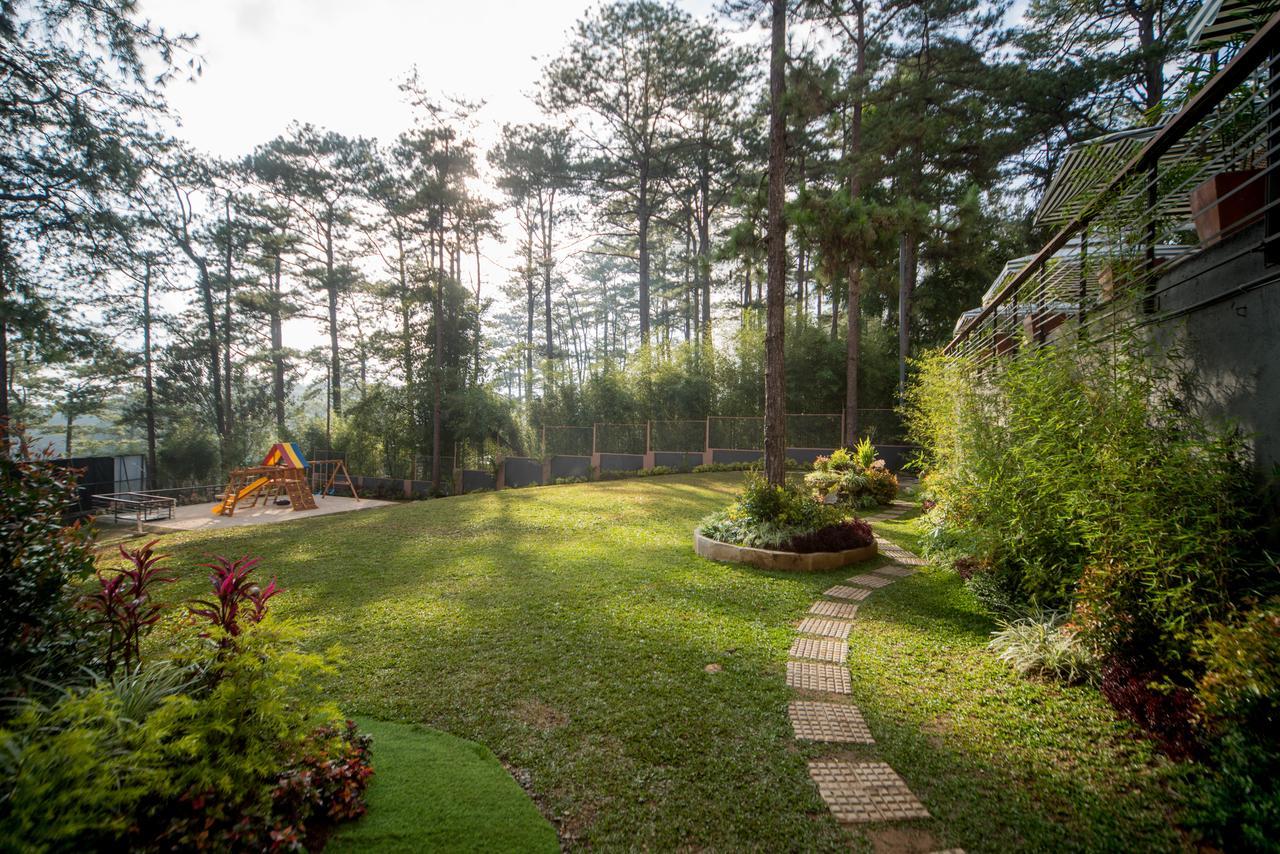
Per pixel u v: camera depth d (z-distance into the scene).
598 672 3.81
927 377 8.56
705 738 3.00
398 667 3.90
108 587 2.54
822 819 2.37
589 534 8.65
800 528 6.87
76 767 1.56
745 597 5.43
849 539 6.80
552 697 3.46
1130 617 3.10
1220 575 2.69
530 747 2.92
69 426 27.09
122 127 14.15
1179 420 3.43
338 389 27.75
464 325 23.30
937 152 16.52
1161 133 3.42
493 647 4.24
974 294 19.02
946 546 6.20
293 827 2.08
